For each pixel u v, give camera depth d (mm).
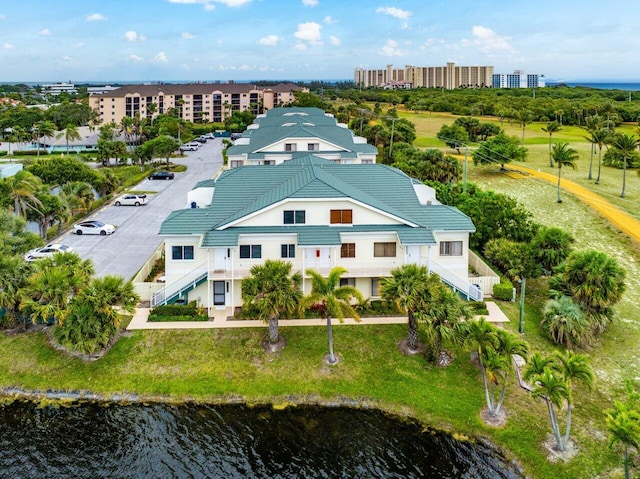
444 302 28016
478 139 107188
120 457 23656
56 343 31312
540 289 38750
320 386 28391
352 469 23188
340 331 32500
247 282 28906
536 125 137500
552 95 187625
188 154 111938
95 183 68125
